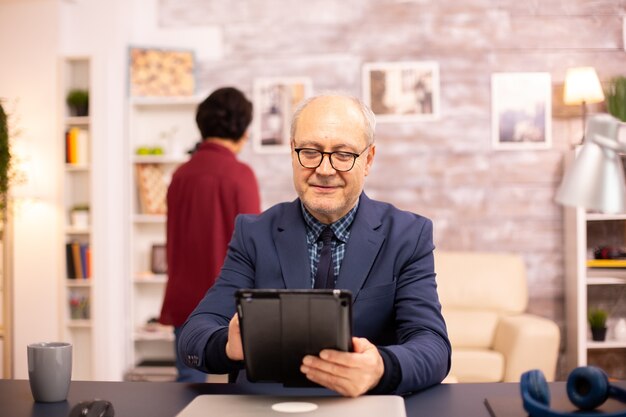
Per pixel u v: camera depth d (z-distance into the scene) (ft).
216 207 9.95
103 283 15.43
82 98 15.61
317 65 17.08
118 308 15.84
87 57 15.52
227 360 5.14
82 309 15.71
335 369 4.44
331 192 5.48
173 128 17.11
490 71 16.84
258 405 4.37
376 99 16.94
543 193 16.76
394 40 16.97
